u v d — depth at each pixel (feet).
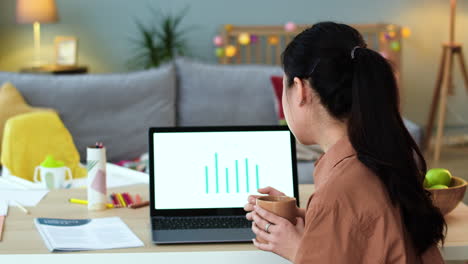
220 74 11.91
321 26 3.80
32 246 4.61
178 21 18.60
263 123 11.84
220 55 17.88
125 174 7.52
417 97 19.65
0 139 10.53
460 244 4.66
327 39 3.73
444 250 4.64
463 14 19.36
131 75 11.59
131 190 6.31
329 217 3.62
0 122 10.55
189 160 5.58
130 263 4.48
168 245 4.66
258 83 11.89
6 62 18.67
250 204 4.71
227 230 4.99
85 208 5.65
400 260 3.60
